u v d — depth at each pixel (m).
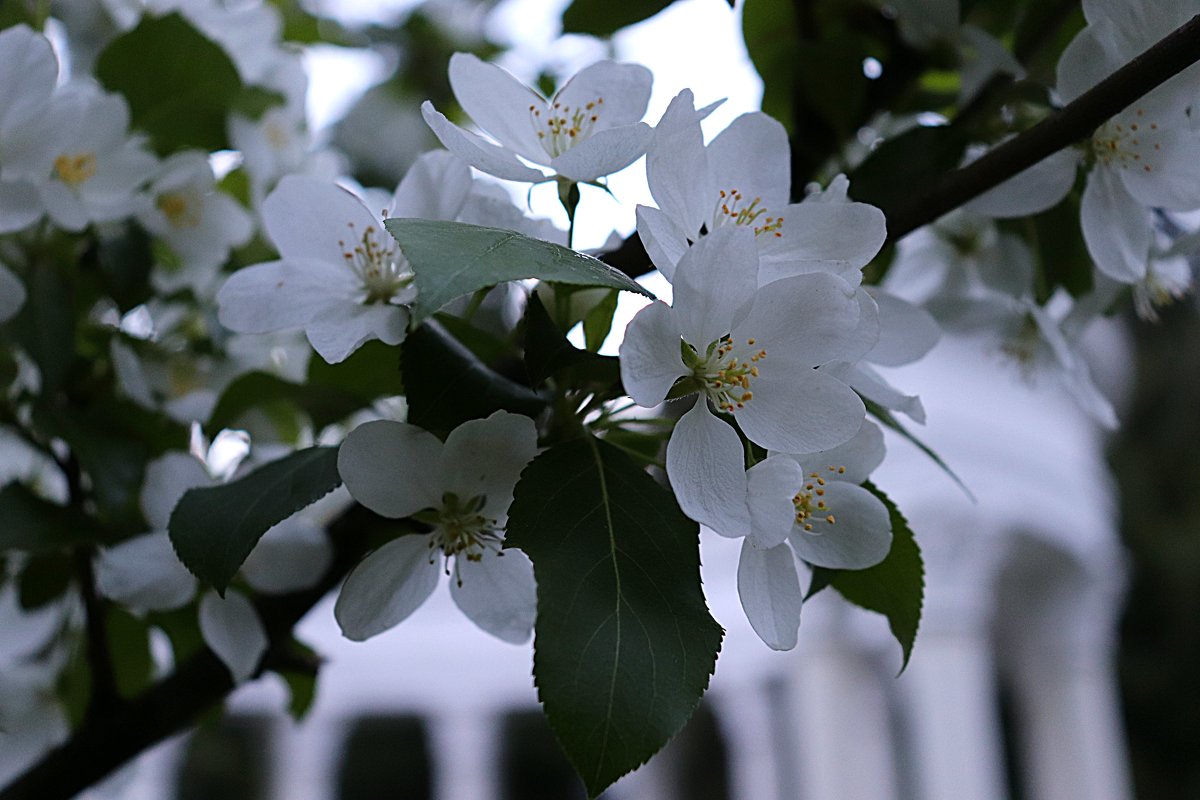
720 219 0.49
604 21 0.59
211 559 0.48
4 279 0.57
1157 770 6.05
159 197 0.63
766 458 0.47
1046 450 3.21
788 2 0.61
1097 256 0.53
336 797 6.04
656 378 0.46
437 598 4.41
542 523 0.46
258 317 0.51
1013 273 0.61
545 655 0.45
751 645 3.93
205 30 0.69
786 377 0.47
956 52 0.60
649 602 0.46
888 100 0.61
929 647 2.94
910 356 0.52
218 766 5.72
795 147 0.61
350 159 1.00
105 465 0.59
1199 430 6.62
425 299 0.43
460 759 4.30
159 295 0.65
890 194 0.56
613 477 0.47
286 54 0.71
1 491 0.57
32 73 0.55
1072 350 0.59
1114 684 6.19
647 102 0.51
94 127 0.60
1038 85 0.55
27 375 0.62
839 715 3.25
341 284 0.51
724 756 5.38
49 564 0.61
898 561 0.51
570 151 0.47
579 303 0.49
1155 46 0.49
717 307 0.46
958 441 2.99
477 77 0.50
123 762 0.58
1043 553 3.27
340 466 0.48
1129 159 0.52
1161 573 6.32
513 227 0.50
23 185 0.56
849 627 3.22
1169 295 0.59
